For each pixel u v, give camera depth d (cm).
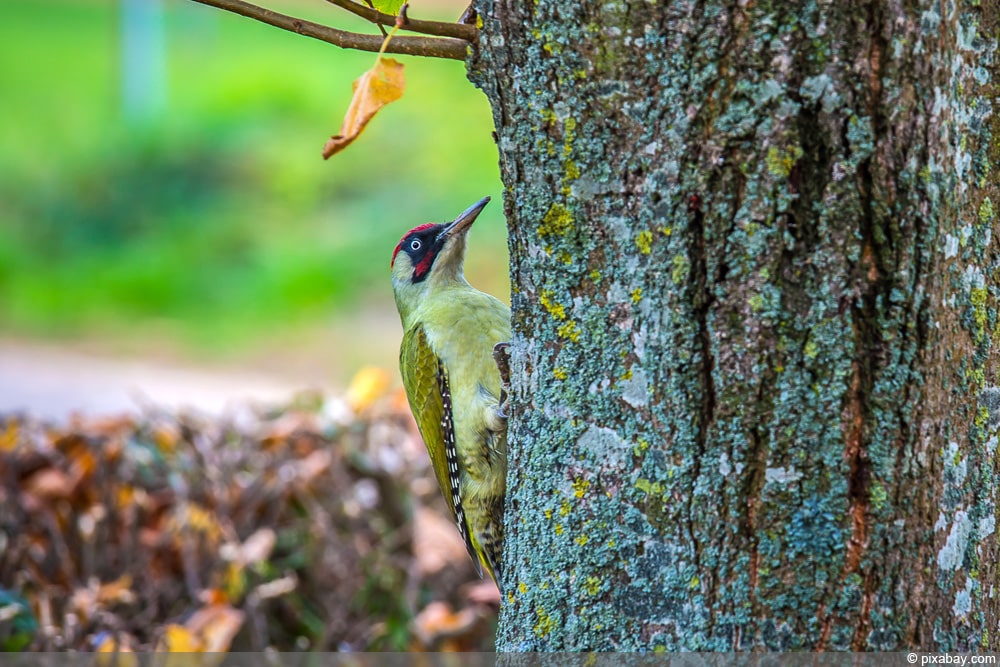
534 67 479
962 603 485
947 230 457
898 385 452
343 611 954
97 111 3803
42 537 934
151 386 2016
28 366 2122
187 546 927
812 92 439
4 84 4078
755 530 464
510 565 525
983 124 480
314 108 3644
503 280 2545
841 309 449
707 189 456
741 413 461
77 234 2953
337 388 2042
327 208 3017
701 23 447
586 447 494
